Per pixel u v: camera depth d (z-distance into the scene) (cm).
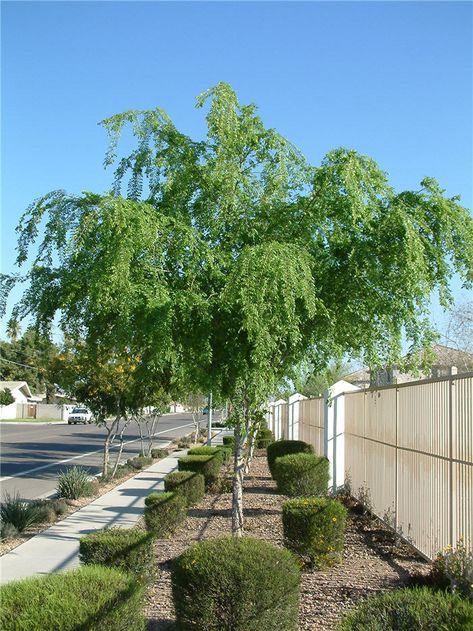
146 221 712
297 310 801
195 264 757
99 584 511
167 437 4612
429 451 937
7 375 8725
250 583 569
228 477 2058
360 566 920
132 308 711
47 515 1362
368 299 824
